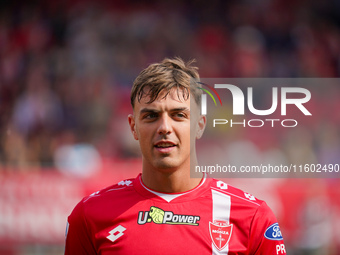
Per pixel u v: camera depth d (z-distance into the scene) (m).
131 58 39.09
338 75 41.88
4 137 29.78
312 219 21.75
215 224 7.39
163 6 42.53
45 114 33.59
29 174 22.64
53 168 22.95
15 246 22.06
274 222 7.66
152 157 7.21
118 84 37.00
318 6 43.94
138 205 7.55
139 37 40.47
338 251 21.77
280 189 21.83
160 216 7.42
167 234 7.29
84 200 7.96
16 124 33.22
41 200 22.47
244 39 41.34
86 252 7.82
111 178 23.81
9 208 22.28
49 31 40.28
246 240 7.40
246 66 40.03
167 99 7.07
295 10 43.59
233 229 7.40
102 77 37.06
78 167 23.34
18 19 40.72
